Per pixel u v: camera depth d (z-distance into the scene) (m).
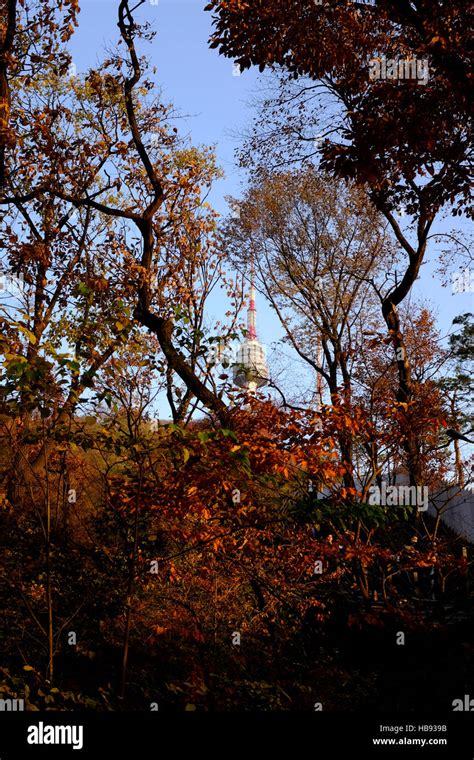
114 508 8.48
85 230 17.25
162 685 8.46
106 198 18.73
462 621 11.18
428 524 18.31
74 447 7.94
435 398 12.45
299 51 13.05
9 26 14.35
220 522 9.00
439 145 13.43
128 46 15.72
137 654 9.20
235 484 8.59
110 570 9.23
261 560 9.98
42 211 17.17
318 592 12.13
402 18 12.19
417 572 13.67
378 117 12.66
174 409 11.34
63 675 8.23
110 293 10.59
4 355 6.59
